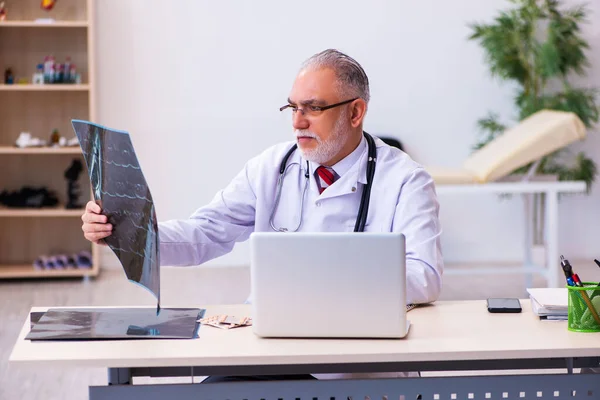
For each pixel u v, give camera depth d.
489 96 6.06
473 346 1.72
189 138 6.00
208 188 6.05
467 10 5.98
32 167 5.89
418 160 6.09
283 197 2.35
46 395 3.32
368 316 1.76
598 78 6.11
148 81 5.92
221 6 5.91
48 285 5.51
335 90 2.17
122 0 5.84
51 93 5.84
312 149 2.20
